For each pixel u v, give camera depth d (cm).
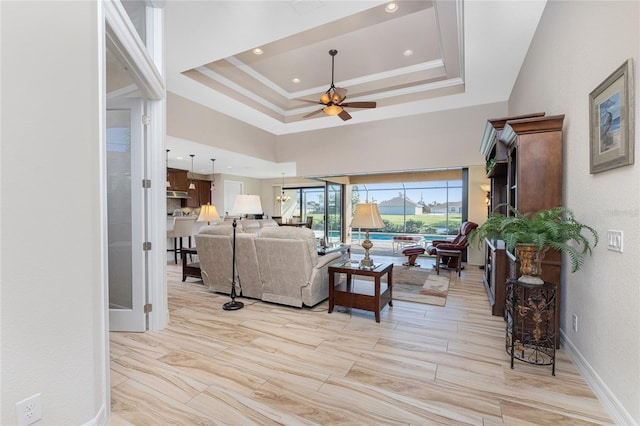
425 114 634
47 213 133
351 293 336
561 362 236
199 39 346
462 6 312
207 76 498
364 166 699
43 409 131
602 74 196
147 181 292
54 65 136
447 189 1111
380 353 250
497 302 341
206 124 590
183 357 243
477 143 590
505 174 446
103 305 163
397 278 527
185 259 499
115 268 296
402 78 543
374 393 196
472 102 573
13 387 121
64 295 140
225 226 406
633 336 159
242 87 561
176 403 185
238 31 331
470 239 256
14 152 121
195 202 1064
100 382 160
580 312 225
